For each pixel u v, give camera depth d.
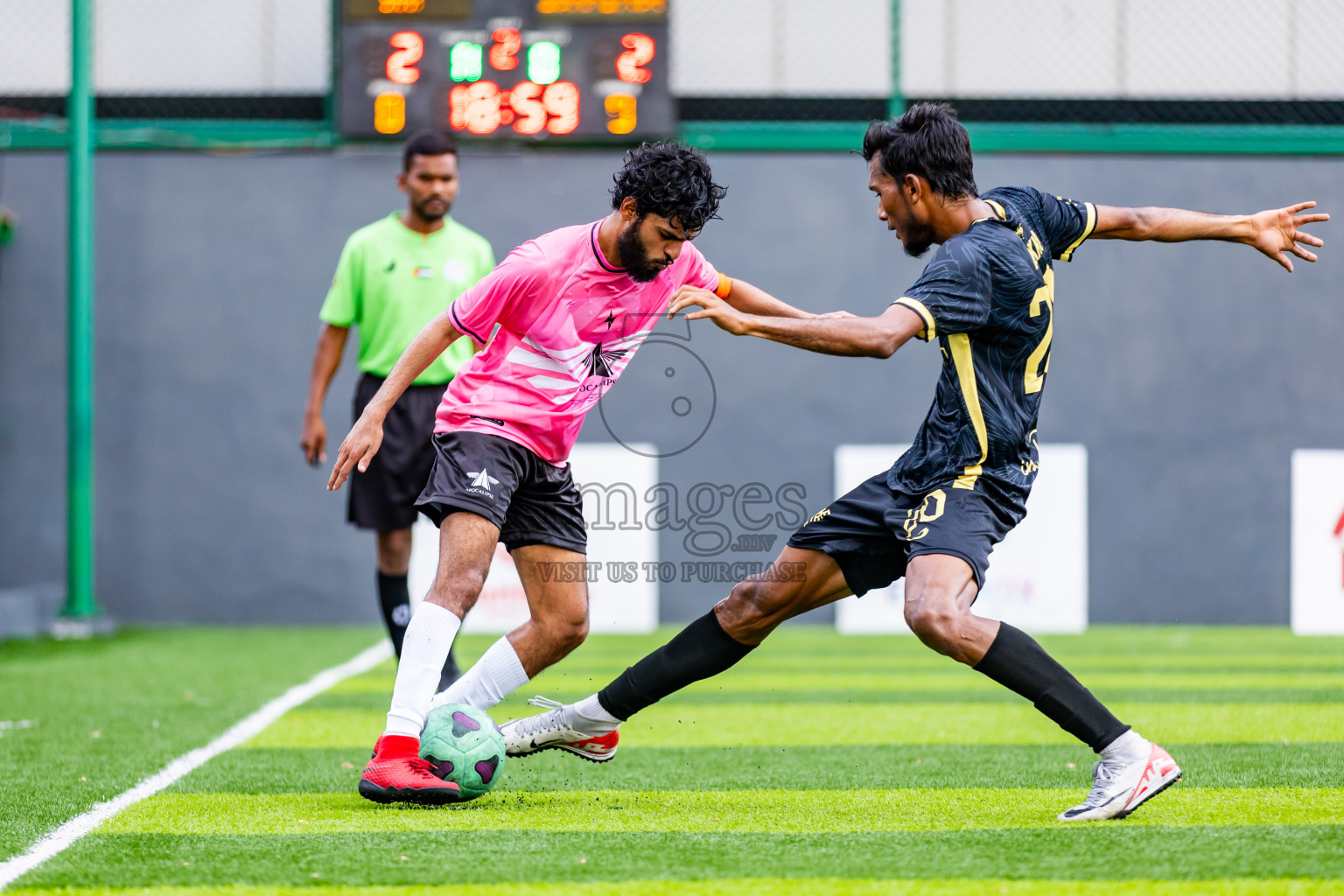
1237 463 30.19
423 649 9.66
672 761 12.05
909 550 8.99
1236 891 7.04
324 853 8.02
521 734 10.45
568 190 29.91
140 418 29.92
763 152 30.36
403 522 15.17
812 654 23.67
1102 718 8.68
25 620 27.66
